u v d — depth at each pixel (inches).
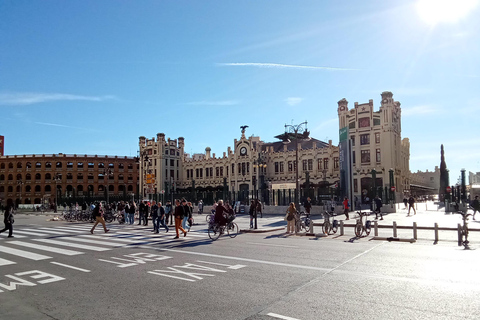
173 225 1007.6
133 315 245.0
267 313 245.1
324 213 749.9
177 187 3262.8
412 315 238.1
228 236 717.3
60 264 426.9
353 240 633.6
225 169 2977.4
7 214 726.5
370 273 360.8
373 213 1342.3
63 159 3599.9
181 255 479.5
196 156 3811.5
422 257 449.4
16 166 3565.5
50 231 868.6
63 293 301.6
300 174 2578.7
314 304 263.1
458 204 1365.7
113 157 3762.3
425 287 305.7
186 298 282.2
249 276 352.2
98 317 242.2
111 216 1213.7
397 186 2365.9
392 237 629.6
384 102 2329.0
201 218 1322.6
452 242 592.4
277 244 585.0
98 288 315.9
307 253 487.8
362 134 2407.7
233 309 254.5
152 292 300.7
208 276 354.3
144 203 1061.8
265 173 2775.6
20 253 510.9
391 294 286.4
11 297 291.4
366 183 2357.3
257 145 2785.4
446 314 239.6
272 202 1561.3
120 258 462.9
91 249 545.3
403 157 2664.9
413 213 1360.7
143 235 749.3
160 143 3157.0
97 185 3656.5
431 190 4672.7
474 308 251.3
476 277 340.2
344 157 1482.5
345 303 264.8
